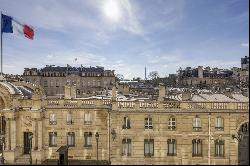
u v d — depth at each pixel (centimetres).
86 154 5331
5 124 5656
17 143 5400
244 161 5119
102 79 15575
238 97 6594
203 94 7194
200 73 17112
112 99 5278
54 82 15312
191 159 5088
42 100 5394
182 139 5103
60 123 5372
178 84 17825
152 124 5144
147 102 5166
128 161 5138
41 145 5309
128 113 5141
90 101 5375
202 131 5081
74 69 15725
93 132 5334
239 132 5662
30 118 5406
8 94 5419
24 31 6109
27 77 15062
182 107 5112
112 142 5141
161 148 5125
